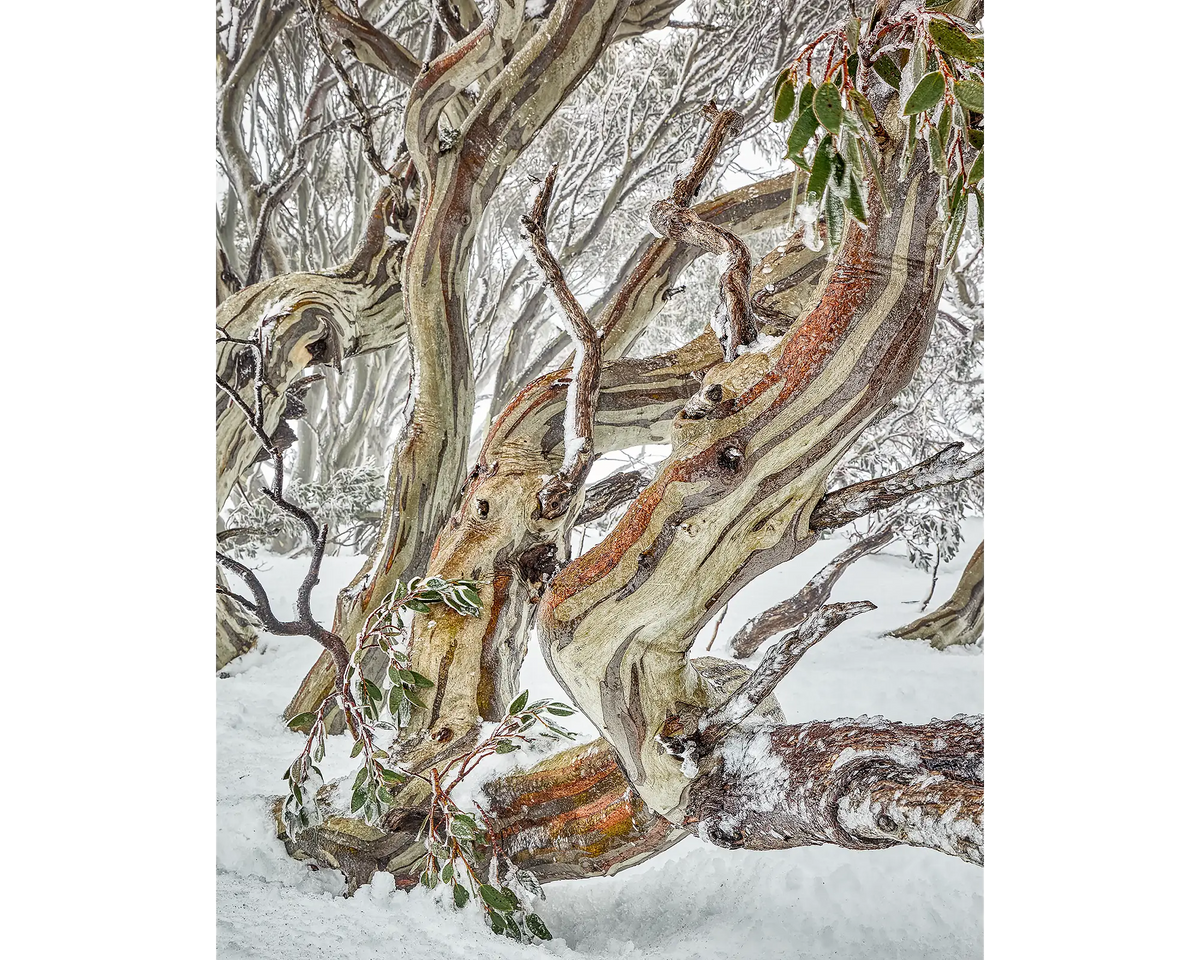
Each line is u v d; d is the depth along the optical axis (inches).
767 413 54.1
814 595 117.0
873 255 52.4
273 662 138.9
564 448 82.7
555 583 59.3
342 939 54.9
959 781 47.7
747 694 57.4
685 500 55.1
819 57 40.6
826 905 64.2
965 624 134.6
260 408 72.7
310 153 181.2
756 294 90.3
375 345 133.3
